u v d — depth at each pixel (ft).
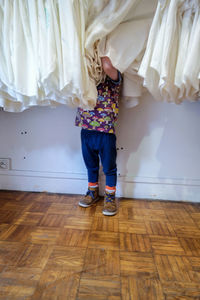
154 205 3.97
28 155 4.33
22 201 3.93
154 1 2.46
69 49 2.24
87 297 1.91
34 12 2.25
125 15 2.35
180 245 2.74
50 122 4.15
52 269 2.23
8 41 2.42
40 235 2.85
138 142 4.09
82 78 2.33
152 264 2.36
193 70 2.17
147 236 2.92
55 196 4.21
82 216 3.43
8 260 2.35
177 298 1.94
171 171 4.16
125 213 3.60
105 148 3.34
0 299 1.86
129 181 4.23
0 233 2.87
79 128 4.10
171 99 2.91
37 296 1.90
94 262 2.35
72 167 4.30
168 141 4.04
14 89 2.62
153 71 2.48
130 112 3.97
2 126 4.25
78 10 2.24
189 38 2.22
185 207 3.92
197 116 3.89
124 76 3.24
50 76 2.36
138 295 1.95
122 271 2.23
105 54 2.55
